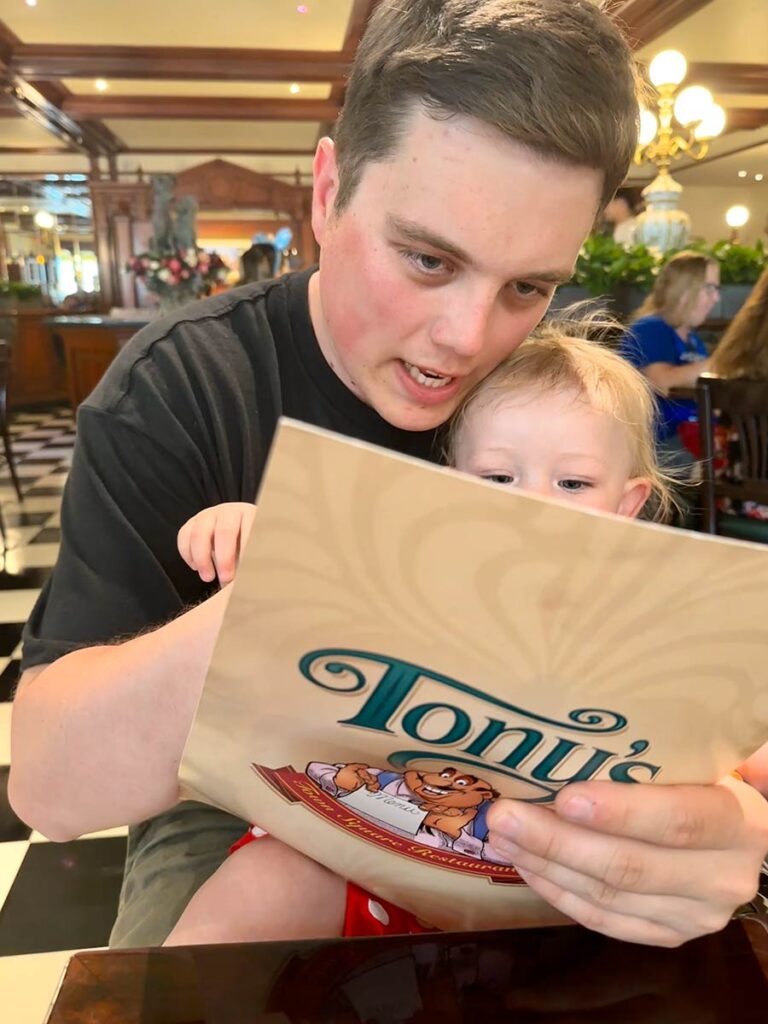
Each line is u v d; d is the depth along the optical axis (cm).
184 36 629
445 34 58
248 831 79
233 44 650
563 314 133
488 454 91
